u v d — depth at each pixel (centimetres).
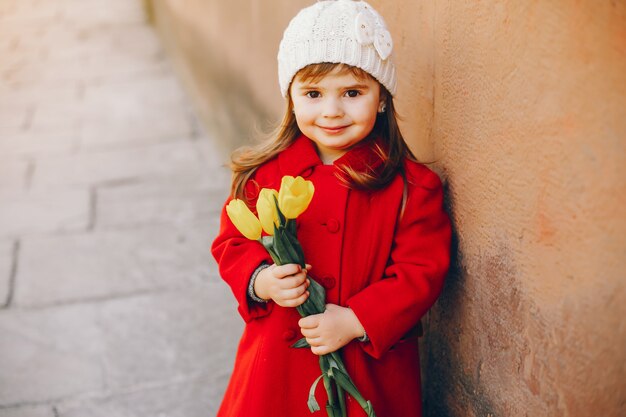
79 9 912
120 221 385
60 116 553
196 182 430
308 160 167
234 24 399
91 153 480
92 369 270
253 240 163
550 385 138
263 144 177
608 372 122
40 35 796
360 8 154
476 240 161
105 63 687
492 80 146
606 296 119
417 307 160
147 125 527
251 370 167
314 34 151
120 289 322
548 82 128
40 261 348
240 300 164
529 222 138
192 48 544
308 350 165
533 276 139
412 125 190
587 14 116
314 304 156
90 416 246
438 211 165
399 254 162
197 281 325
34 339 289
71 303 313
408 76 188
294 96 158
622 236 113
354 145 166
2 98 600
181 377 263
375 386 167
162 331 290
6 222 389
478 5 149
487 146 151
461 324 175
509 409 155
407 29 186
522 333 146
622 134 110
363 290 161
